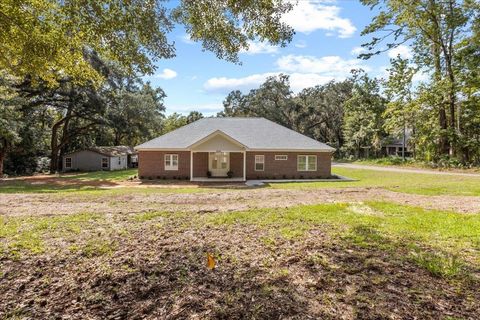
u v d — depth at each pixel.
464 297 3.02
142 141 48.69
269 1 4.82
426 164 27.30
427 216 6.58
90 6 4.67
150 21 4.95
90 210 7.34
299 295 3.05
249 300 2.96
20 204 8.49
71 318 2.71
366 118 43.66
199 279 3.39
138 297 3.04
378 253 4.21
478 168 22.78
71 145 40.06
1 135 21.12
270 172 22.31
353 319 2.63
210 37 5.47
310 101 50.81
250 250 4.31
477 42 23.31
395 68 26.94
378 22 24.02
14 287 3.22
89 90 27.25
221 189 14.52
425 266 3.77
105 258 3.95
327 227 5.57
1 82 18.47
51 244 4.45
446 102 25.12
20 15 4.99
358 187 13.10
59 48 5.42
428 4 23.56
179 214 6.73
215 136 20.58
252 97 50.91
